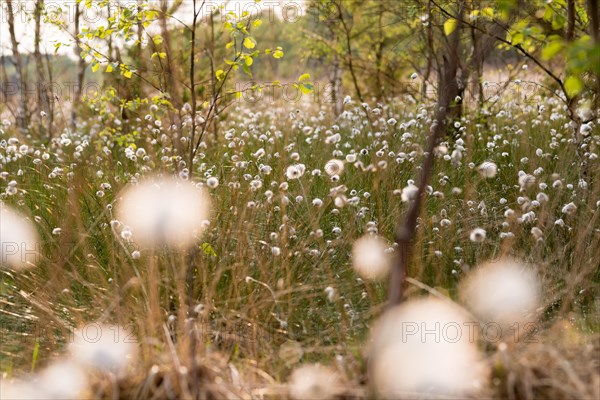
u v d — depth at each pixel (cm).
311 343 363
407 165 542
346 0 998
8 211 489
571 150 541
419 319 354
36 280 429
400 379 293
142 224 436
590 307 377
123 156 703
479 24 525
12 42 955
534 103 814
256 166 565
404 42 873
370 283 403
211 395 287
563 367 280
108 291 395
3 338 369
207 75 815
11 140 577
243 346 358
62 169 574
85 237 447
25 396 299
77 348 348
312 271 415
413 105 870
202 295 395
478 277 395
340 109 1014
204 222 407
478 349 330
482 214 466
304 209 483
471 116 726
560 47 272
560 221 416
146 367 299
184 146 561
